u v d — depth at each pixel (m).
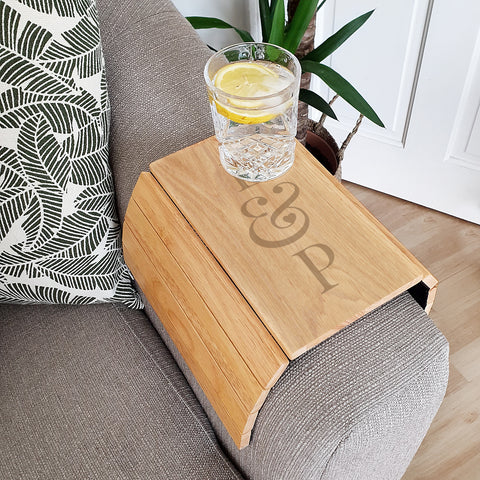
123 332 0.89
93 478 0.74
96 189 0.83
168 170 0.72
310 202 0.67
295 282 0.60
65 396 0.82
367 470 0.63
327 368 0.58
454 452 1.18
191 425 0.79
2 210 0.78
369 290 0.59
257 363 0.57
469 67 1.22
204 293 0.63
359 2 1.27
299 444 0.56
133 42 0.92
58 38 0.74
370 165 1.59
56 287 0.86
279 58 0.70
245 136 0.70
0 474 0.75
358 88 1.45
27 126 0.75
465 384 1.27
